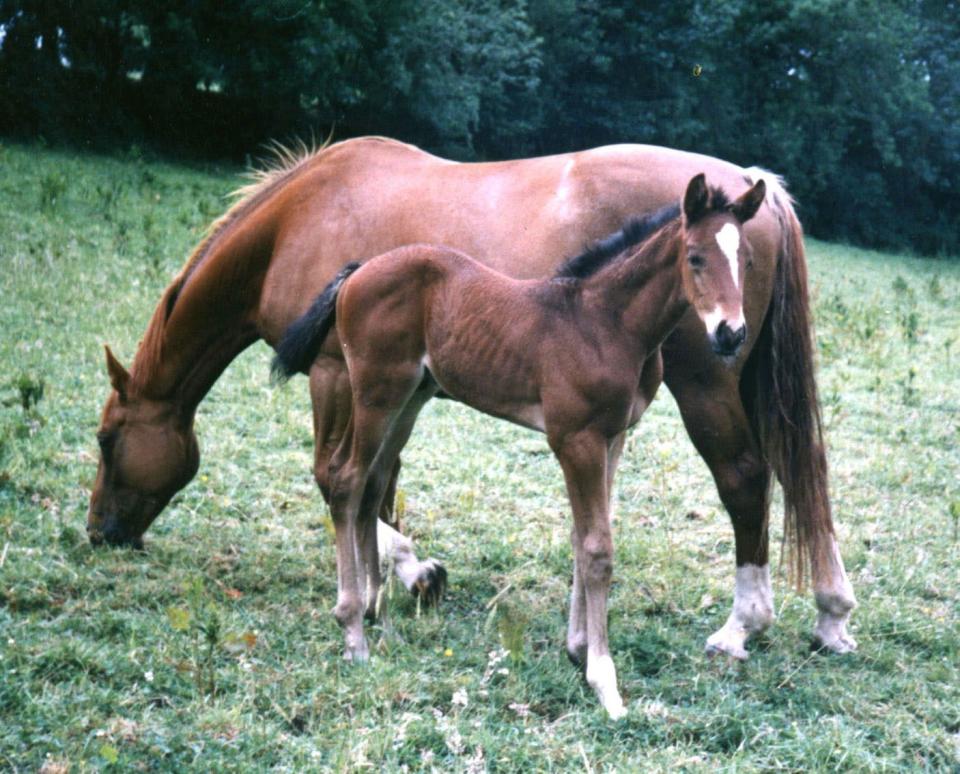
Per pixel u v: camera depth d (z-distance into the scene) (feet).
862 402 28.76
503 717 12.30
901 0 94.63
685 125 85.61
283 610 15.03
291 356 14.53
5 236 34.86
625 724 12.02
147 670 12.61
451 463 22.15
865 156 97.55
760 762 11.48
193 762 10.73
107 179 47.01
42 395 22.31
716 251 11.64
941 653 14.71
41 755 10.69
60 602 14.66
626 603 15.93
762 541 14.57
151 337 16.87
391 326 13.70
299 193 16.42
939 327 42.93
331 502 14.25
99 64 61.46
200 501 18.95
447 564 17.38
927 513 20.59
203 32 61.26
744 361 14.44
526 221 15.01
